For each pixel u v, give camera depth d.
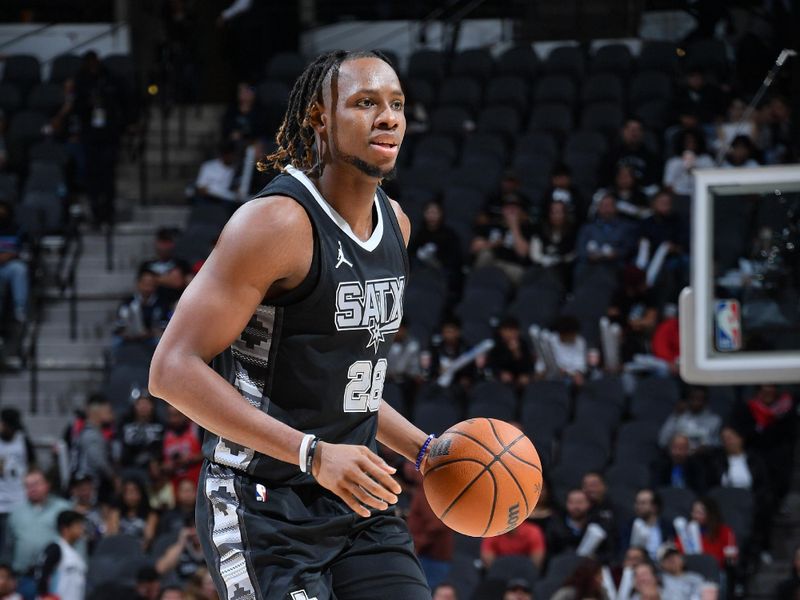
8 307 20.61
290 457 4.33
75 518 14.99
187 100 26.72
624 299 19.08
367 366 4.71
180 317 4.41
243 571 4.59
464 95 25.08
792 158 13.80
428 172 22.62
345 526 4.70
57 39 28.05
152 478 16.41
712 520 15.06
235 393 4.39
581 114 24.58
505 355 18.22
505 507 4.77
